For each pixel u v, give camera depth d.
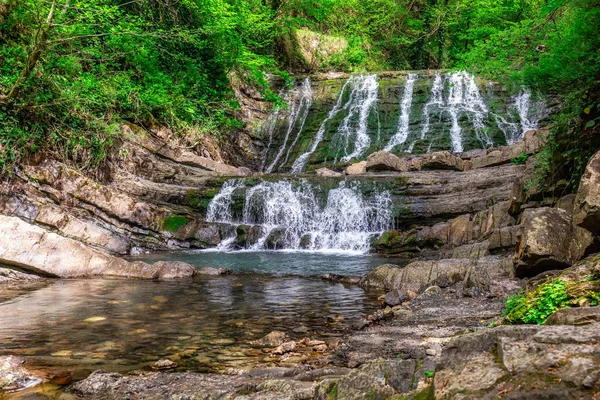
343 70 30.58
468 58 11.41
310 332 5.86
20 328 5.89
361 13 34.50
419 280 8.52
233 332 5.84
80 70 15.69
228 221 16.27
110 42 16.56
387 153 17.66
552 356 1.95
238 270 11.01
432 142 21.22
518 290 6.68
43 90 14.10
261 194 16.20
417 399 2.22
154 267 10.14
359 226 15.30
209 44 20.78
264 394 3.31
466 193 14.45
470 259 9.17
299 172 21.78
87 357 4.80
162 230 14.82
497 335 2.28
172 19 19.47
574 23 8.91
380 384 2.61
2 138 12.69
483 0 21.81
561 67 9.30
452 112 22.67
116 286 8.89
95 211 13.84
